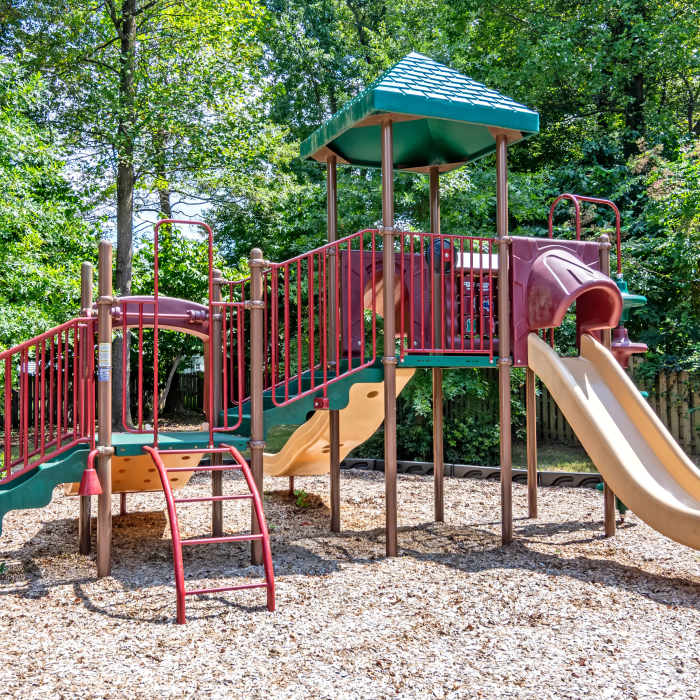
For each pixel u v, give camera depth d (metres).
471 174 13.20
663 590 4.59
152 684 3.16
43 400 5.30
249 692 3.06
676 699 2.96
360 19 23.67
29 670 3.33
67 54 12.62
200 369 23.59
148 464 6.38
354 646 3.59
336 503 6.59
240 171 13.72
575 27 14.95
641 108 16.30
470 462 12.72
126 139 12.27
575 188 14.72
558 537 6.24
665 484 5.48
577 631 3.81
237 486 9.47
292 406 5.66
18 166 10.41
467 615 4.07
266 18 16.97
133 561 5.52
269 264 5.50
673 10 15.01
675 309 13.05
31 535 6.64
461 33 16.02
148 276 14.86
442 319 6.05
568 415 5.82
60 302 11.06
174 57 13.32
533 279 6.18
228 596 4.51
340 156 7.19
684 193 12.07
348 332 5.84
